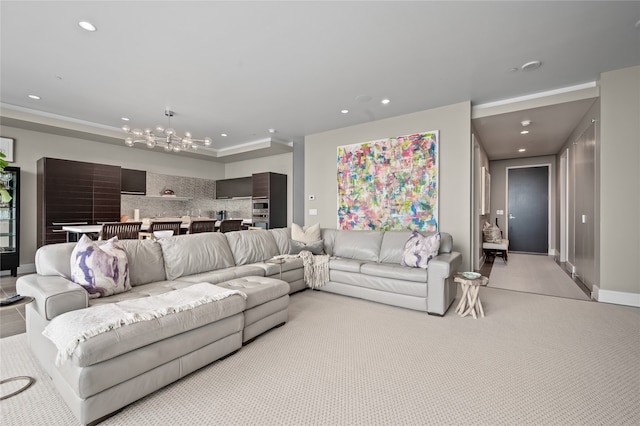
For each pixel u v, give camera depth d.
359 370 1.95
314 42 2.76
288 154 7.09
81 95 3.99
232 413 1.53
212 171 8.14
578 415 1.51
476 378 1.85
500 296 3.65
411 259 3.31
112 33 2.60
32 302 1.96
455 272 3.24
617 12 2.33
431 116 4.49
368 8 2.29
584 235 4.27
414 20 2.43
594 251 3.69
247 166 7.92
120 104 4.34
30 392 1.69
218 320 2.02
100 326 1.49
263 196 6.81
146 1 2.19
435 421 1.47
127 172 6.15
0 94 3.96
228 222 5.01
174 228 4.51
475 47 2.84
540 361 2.06
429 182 4.46
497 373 1.91
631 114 3.23
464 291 2.99
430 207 4.45
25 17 2.37
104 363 1.44
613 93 3.31
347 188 5.33
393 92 3.91
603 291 3.40
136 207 6.65
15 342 2.32
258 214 6.93
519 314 3.00
